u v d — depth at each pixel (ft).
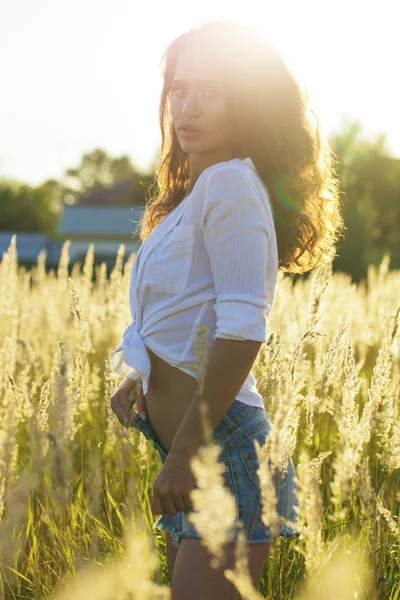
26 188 253.44
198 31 6.56
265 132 6.53
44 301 19.21
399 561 7.81
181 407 6.20
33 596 7.99
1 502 6.33
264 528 5.93
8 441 6.46
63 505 6.73
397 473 9.95
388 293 20.66
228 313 5.61
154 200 8.32
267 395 7.11
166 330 6.19
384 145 222.28
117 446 9.43
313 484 5.26
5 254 16.24
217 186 5.84
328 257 7.33
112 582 4.89
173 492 5.52
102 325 16.33
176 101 6.62
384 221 225.97
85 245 210.18
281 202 6.61
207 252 6.05
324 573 5.15
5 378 8.00
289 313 13.47
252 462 5.98
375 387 7.02
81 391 10.25
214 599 5.69
